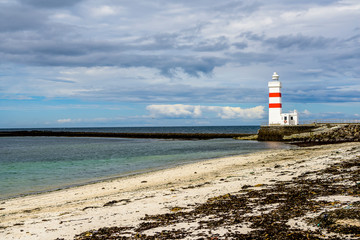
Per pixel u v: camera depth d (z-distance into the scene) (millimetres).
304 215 9297
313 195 11797
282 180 16062
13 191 20859
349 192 11570
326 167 18641
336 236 7438
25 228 11062
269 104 67562
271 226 8680
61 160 38406
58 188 21375
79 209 13828
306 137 58156
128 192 17484
